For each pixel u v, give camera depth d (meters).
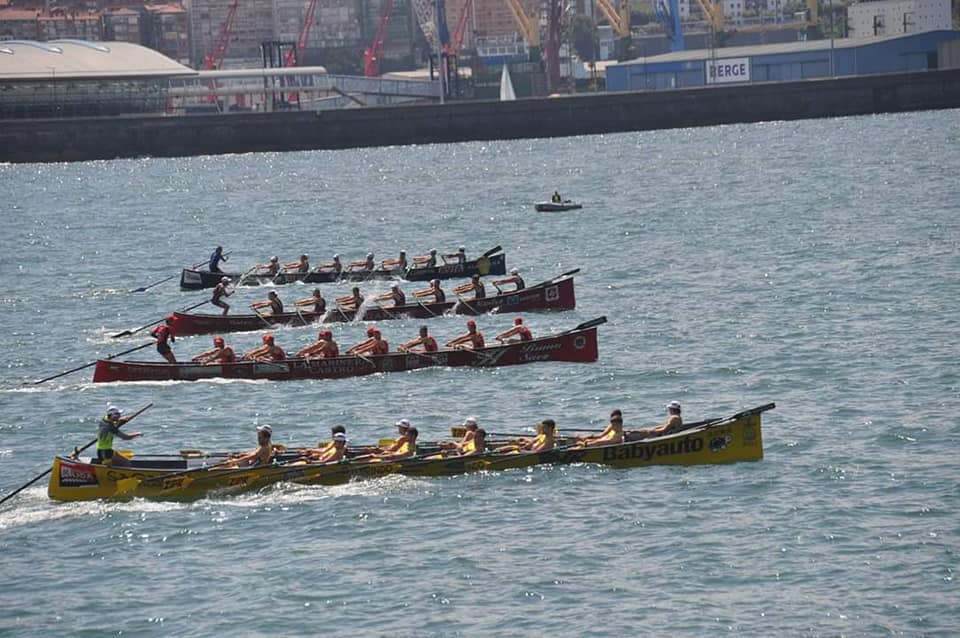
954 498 111.19
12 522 115.25
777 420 138.12
